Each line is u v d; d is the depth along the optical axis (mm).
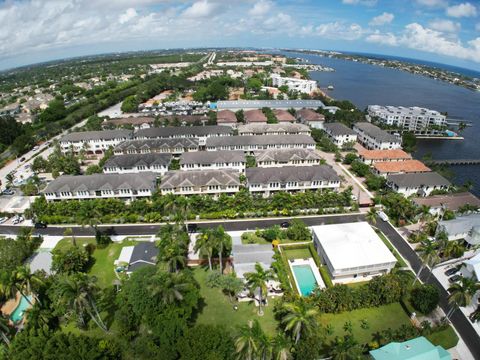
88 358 51344
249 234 89500
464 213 96812
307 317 52250
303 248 85562
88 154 156750
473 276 72625
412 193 111500
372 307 66812
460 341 59688
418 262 80562
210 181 106688
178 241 74188
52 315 62781
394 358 51750
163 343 53562
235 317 64812
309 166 114000
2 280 59438
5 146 168125
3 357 54500
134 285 60250
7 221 102375
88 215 84000
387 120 196250
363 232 81750
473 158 155875
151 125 182875
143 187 106188
